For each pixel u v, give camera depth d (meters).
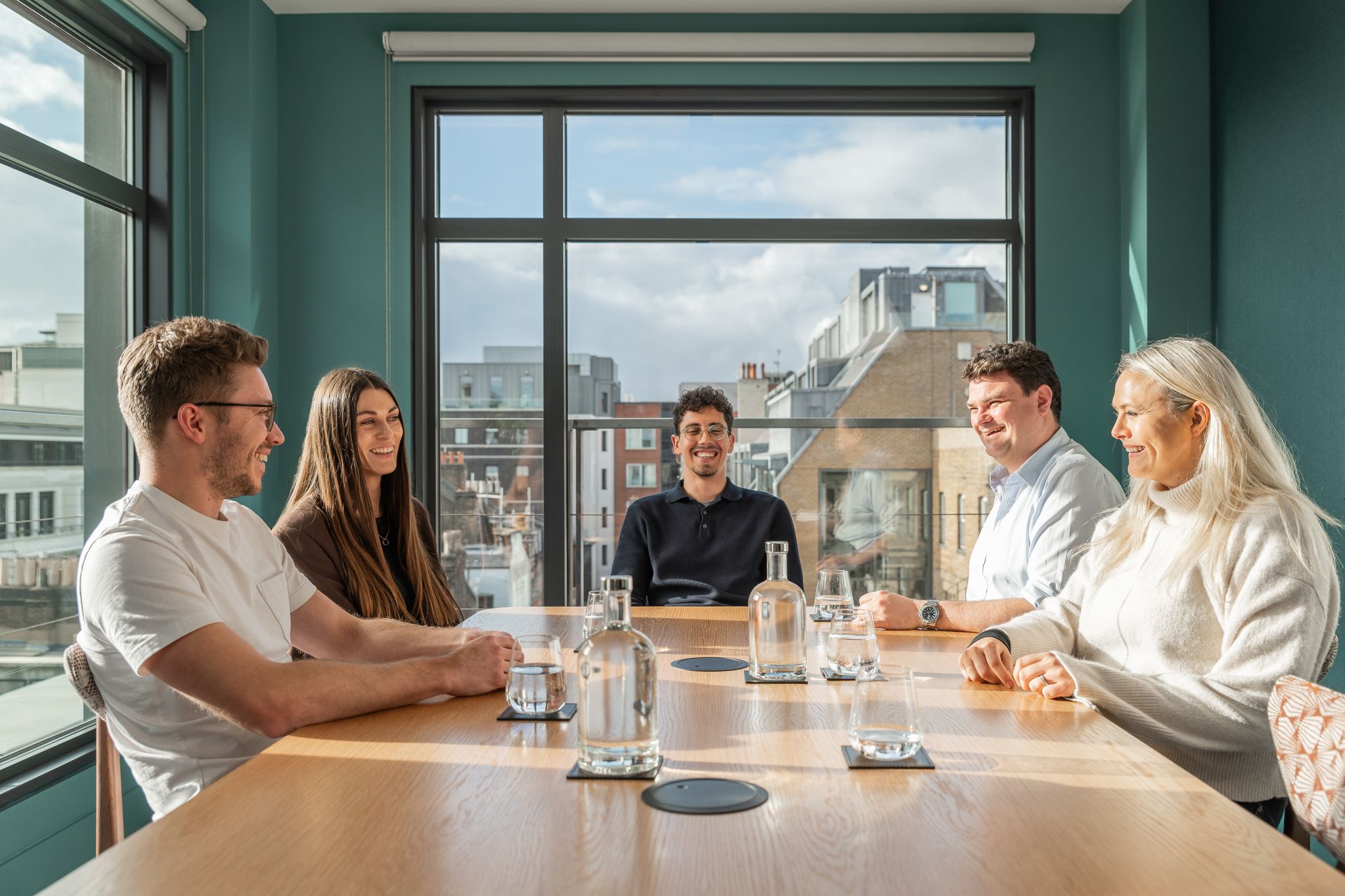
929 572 3.91
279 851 0.87
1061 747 1.18
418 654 1.75
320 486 2.27
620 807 0.97
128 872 0.83
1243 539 1.54
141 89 3.38
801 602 1.56
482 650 1.52
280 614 1.70
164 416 1.53
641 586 3.00
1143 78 3.68
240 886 0.80
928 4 3.78
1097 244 3.84
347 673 1.39
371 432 2.29
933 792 1.01
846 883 0.79
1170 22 3.66
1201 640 1.60
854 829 0.91
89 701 1.46
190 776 1.47
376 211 3.81
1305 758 1.15
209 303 3.57
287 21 3.82
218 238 3.57
